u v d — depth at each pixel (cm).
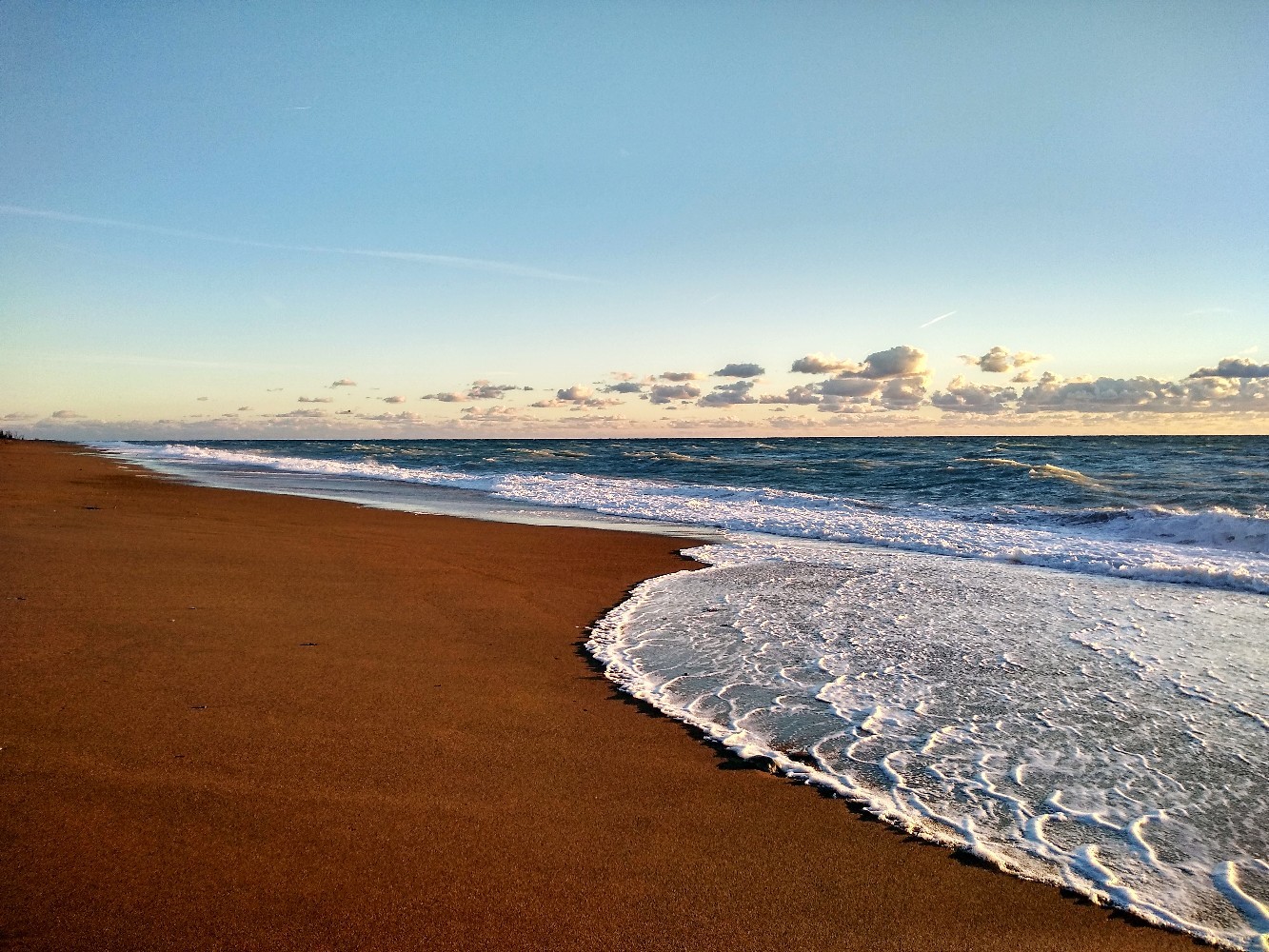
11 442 6744
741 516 1633
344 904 283
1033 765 438
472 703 505
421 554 1067
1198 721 505
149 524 1222
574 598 852
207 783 369
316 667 551
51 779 361
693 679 584
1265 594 899
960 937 284
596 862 324
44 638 570
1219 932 292
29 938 253
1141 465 3080
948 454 4250
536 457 4484
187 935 260
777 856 336
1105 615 795
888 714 516
